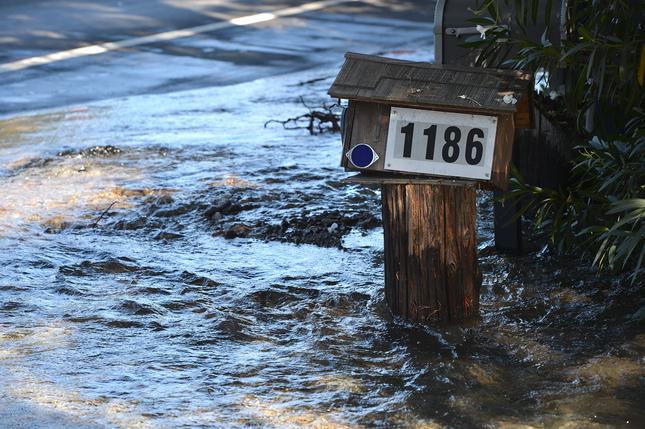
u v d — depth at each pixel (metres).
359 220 11.38
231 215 11.70
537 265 9.77
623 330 8.34
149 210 11.90
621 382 7.45
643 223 7.92
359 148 7.77
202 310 8.86
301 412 6.98
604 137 9.52
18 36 28.28
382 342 8.17
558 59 8.74
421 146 7.72
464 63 10.29
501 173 7.74
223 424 6.78
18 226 11.34
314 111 16.62
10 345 8.02
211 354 7.95
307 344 8.16
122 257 10.23
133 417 6.84
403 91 7.65
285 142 15.48
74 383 7.36
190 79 22.94
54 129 17.33
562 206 9.24
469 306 8.52
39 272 9.86
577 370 7.64
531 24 9.76
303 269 9.93
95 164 14.20
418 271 8.37
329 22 30.39
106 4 33.25
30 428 6.65
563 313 8.71
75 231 11.25
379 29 29.39
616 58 8.69
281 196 12.27
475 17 9.95
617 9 8.62
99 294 9.24
